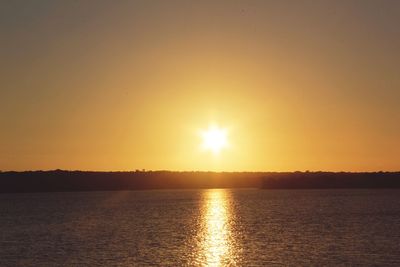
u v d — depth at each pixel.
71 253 77.94
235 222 127.75
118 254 76.62
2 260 72.94
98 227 116.81
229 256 74.06
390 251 76.75
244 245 84.56
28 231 110.12
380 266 66.12
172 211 172.00
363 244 83.88
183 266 67.38
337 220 127.75
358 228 108.31
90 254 76.81
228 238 94.25
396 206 184.88
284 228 110.38
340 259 70.69
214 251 78.75
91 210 177.25
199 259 72.00
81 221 132.88
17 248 83.81
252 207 191.38
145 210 176.75
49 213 163.75
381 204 198.00
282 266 66.62
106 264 69.12
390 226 111.94
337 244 84.00
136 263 69.62
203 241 90.38
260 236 96.38
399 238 91.12
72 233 104.81
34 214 159.75
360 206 186.50
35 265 69.19
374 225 114.44
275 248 80.56
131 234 102.25
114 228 114.38
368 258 71.25
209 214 156.88
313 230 105.31
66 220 136.12
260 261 70.00
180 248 82.06
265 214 153.75
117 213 162.50
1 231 110.69
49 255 76.38
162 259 72.25
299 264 67.81
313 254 74.62
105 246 84.69
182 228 113.88
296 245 83.44
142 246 84.50
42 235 101.94
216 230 108.88
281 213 156.62
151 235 100.38
